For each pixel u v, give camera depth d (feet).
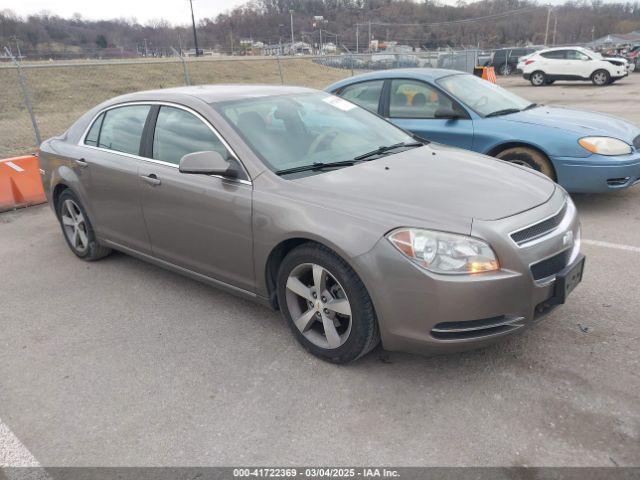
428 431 8.60
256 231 10.79
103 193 14.65
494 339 9.21
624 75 72.95
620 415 8.66
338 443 8.47
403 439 8.46
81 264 16.76
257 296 11.56
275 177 10.86
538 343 10.77
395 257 8.98
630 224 17.35
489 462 7.91
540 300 9.35
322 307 10.28
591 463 7.77
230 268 11.80
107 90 73.00
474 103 20.03
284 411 9.28
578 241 10.61
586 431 8.38
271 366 10.63
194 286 14.61
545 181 11.22
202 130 12.23
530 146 18.49
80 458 8.50
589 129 18.20
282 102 13.30
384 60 79.46
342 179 10.66
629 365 9.91
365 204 9.71
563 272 9.55
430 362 10.39
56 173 16.34
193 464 8.24
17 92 67.51
